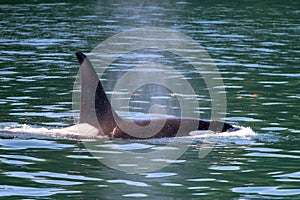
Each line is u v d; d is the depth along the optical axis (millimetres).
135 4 124000
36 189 31922
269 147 39406
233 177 34094
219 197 31109
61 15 106062
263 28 94938
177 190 32000
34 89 55031
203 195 31359
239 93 54906
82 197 30844
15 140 40062
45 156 37094
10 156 36969
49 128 42812
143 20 101375
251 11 114562
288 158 37344
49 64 66875
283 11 115312
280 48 78562
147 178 33719
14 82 57719
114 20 100875
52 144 39406
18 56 71000
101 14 108188
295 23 100875
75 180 33250
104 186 32438
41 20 99812
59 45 78500
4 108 48125
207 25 96875
